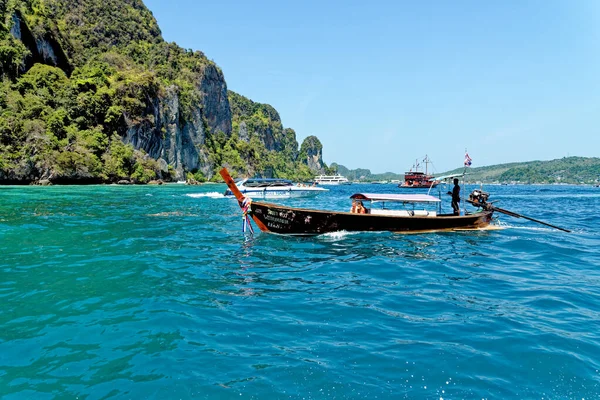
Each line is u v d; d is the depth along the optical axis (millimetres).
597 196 55219
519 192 72000
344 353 4758
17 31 70875
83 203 28250
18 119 59500
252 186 43094
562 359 4637
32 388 3959
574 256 10930
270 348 4891
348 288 7605
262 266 9430
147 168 79438
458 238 13648
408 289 7578
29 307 6266
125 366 4410
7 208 23031
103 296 6859
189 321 5750
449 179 16422
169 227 16453
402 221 14070
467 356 4699
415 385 4074
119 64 103000
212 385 4027
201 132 118750
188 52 146500
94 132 71625
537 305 6648
